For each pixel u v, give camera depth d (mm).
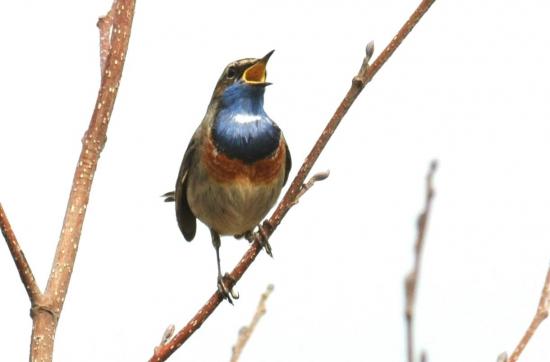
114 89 9047
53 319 8148
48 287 8281
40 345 8008
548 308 6859
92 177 8828
